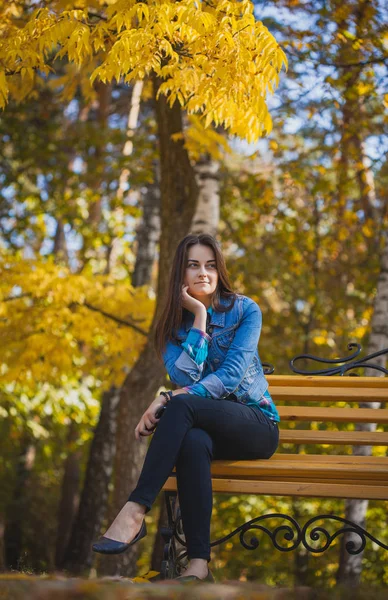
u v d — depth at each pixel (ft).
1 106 13.12
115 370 25.57
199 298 10.54
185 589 5.97
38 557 42.39
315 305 33.58
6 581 5.74
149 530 40.34
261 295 35.53
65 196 36.42
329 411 11.12
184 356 9.87
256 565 30.07
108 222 38.22
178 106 19.17
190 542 8.38
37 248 47.11
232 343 10.00
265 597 6.13
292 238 32.37
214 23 12.07
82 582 5.82
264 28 12.16
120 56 11.86
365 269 33.06
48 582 5.74
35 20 12.62
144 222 33.35
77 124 35.45
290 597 6.25
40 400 34.09
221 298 10.46
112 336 24.54
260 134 13.57
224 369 9.63
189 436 8.82
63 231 44.96
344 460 9.95
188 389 9.43
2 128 35.94
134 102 33.78
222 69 12.13
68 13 12.55
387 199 30.35
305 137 29.43
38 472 46.65
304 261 34.01
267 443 9.78
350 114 26.63
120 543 8.13
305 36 22.76
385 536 27.22
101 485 33.40
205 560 8.29
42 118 36.88
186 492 8.56
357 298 34.45
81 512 33.22
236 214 38.55
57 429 41.11
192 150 20.49
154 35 12.07
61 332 24.39
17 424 35.55
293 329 34.73
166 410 8.96
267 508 30.14
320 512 29.40
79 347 27.45
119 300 24.49
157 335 10.46
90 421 37.55
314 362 32.58
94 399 35.29
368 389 11.31
